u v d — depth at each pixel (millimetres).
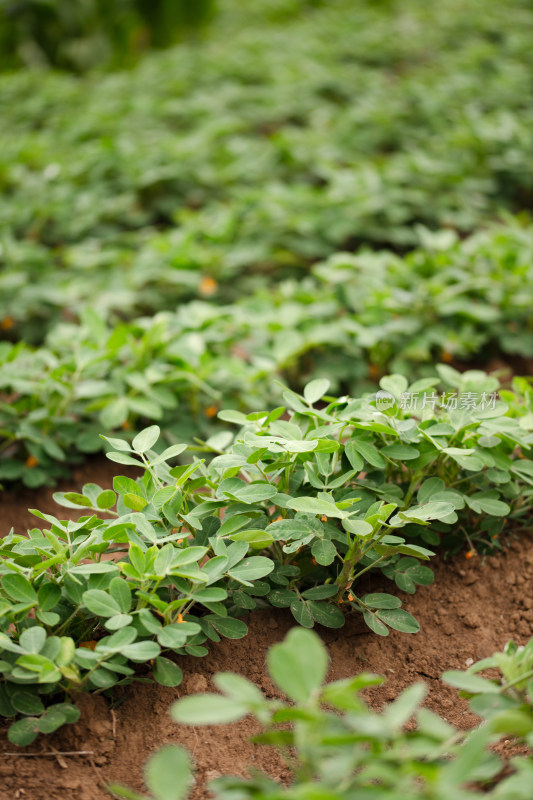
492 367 3668
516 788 1019
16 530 2648
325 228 4414
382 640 1979
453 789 986
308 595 1844
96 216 4734
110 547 2133
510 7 11164
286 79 7375
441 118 6402
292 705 1760
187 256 3971
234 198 5176
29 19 8625
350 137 5914
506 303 3500
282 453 1937
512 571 2162
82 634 1771
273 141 5676
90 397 2947
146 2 9516
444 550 2238
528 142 5434
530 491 2104
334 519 1920
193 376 2801
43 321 3959
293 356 3176
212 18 10328
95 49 9203
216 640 1741
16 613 1596
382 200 4625
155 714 1729
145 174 5023
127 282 3953
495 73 7910
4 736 1623
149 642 1506
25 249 4074
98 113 6531
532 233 4156
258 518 1924
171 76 7738
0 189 5293
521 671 1397
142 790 1532
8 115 6852
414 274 3602
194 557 1611
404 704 1078
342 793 1035
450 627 2027
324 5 11891
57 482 2928
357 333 3092
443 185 5078
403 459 1908
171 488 1806
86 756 1615
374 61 8734
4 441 2934
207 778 1578
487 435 1995
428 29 9914
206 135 5738
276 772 1594
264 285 4332
